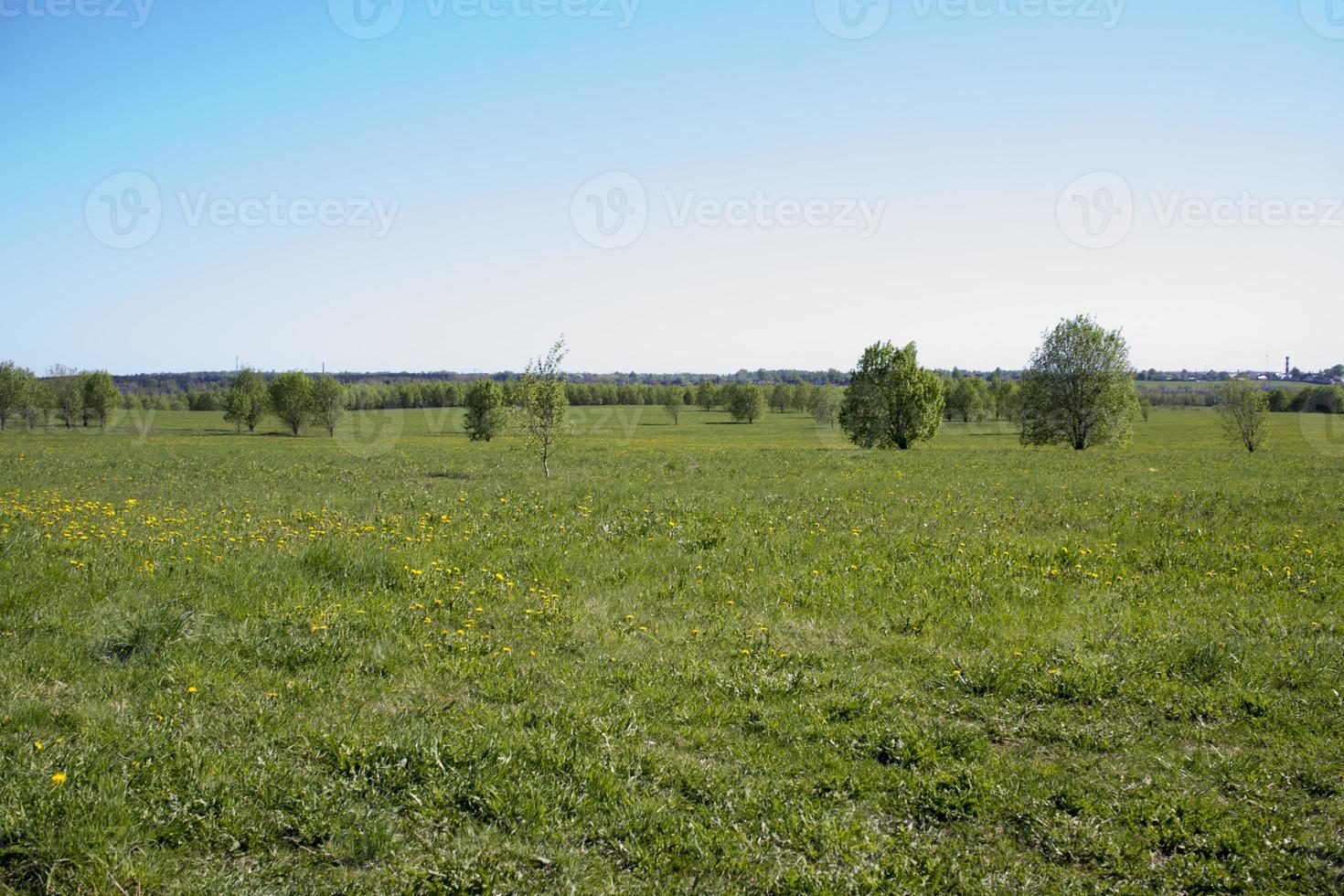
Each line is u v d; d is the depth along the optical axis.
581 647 8.30
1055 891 4.52
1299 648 8.21
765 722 6.56
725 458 35.69
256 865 4.64
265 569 10.45
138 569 10.35
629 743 6.14
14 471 29.83
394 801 5.29
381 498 19.89
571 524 15.07
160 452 43.84
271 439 64.44
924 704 7.04
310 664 7.61
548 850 4.81
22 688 6.75
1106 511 16.81
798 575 11.10
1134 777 5.78
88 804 4.91
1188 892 4.56
